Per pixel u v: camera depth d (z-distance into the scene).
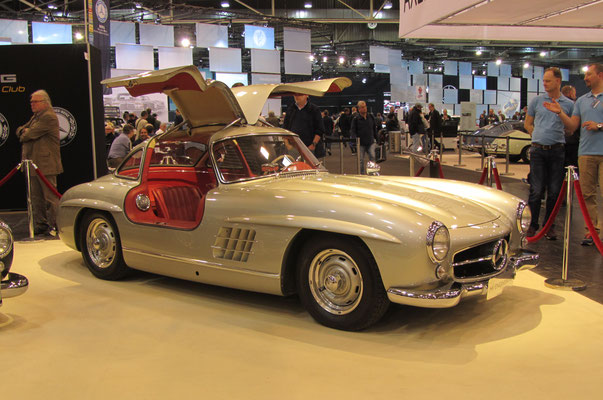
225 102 4.58
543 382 2.73
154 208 4.75
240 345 3.26
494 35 9.15
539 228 6.42
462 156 18.34
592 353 3.09
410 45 29.41
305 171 4.54
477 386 2.69
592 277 4.58
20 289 3.51
